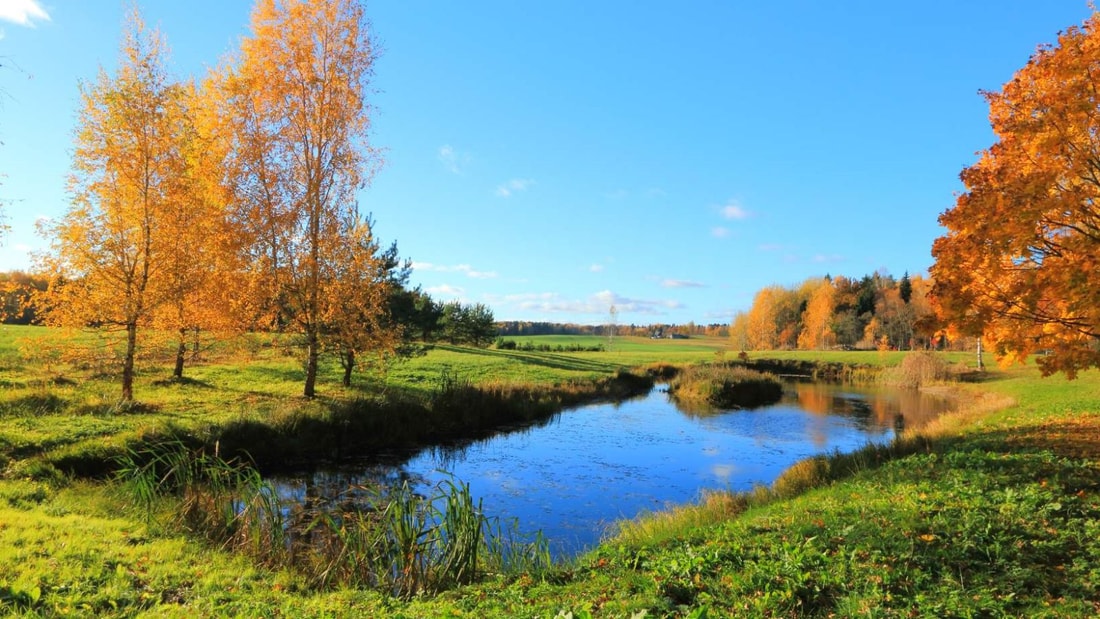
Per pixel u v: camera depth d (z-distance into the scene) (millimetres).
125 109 16375
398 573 7508
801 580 5789
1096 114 8469
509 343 63031
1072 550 6367
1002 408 19438
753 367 53438
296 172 19156
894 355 61656
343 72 19469
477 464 16641
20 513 8047
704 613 4273
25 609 5176
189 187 17625
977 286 9414
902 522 7293
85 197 16250
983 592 5523
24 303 16641
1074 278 7898
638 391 36844
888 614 5133
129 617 5465
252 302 18609
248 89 18469
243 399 18656
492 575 7648
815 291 93062
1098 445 10750
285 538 9109
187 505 9234
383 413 18969
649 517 10695
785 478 12562
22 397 15484
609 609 5543
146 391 18797
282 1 18766
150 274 17312
